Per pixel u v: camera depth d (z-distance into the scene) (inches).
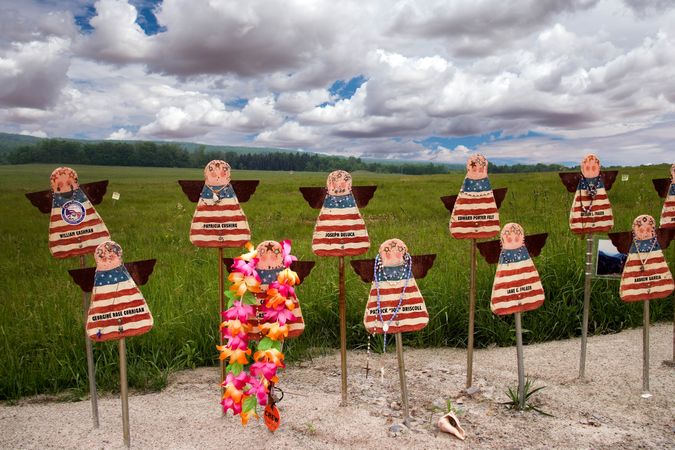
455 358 177.9
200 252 327.0
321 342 192.7
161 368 169.8
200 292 222.2
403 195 750.5
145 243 372.2
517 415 132.7
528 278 136.2
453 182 1046.4
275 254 126.3
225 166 131.5
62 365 160.1
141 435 123.1
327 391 149.6
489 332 190.7
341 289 134.2
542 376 158.6
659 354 173.8
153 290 217.8
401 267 128.0
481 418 131.0
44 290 235.3
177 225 487.2
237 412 118.6
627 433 122.3
